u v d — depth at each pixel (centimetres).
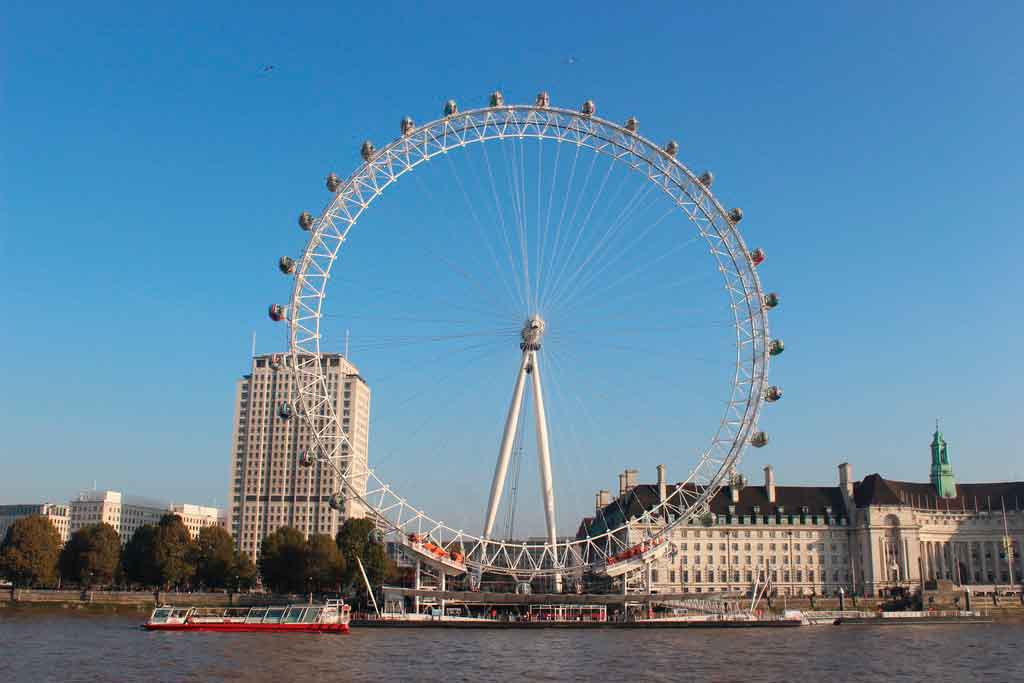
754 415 15788
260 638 13025
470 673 9369
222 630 14350
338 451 14975
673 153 15762
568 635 14312
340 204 14938
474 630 15200
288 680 8725
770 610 18850
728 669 9912
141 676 8894
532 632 14912
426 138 15188
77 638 12650
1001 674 9719
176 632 13938
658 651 11712
